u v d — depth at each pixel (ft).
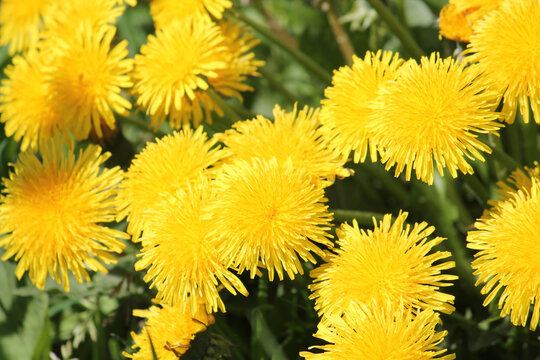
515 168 1.68
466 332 1.73
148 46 1.75
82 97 1.75
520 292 1.55
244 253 1.58
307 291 1.72
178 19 1.82
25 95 1.81
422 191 1.85
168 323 1.62
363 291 1.56
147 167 1.66
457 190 1.90
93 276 1.79
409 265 1.56
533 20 1.58
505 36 1.59
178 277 1.61
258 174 1.59
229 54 1.80
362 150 1.62
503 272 1.56
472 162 1.92
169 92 1.71
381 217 1.69
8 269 1.89
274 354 1.68
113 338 1.82
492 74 1.59
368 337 1.51
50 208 1.69
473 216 1.91
